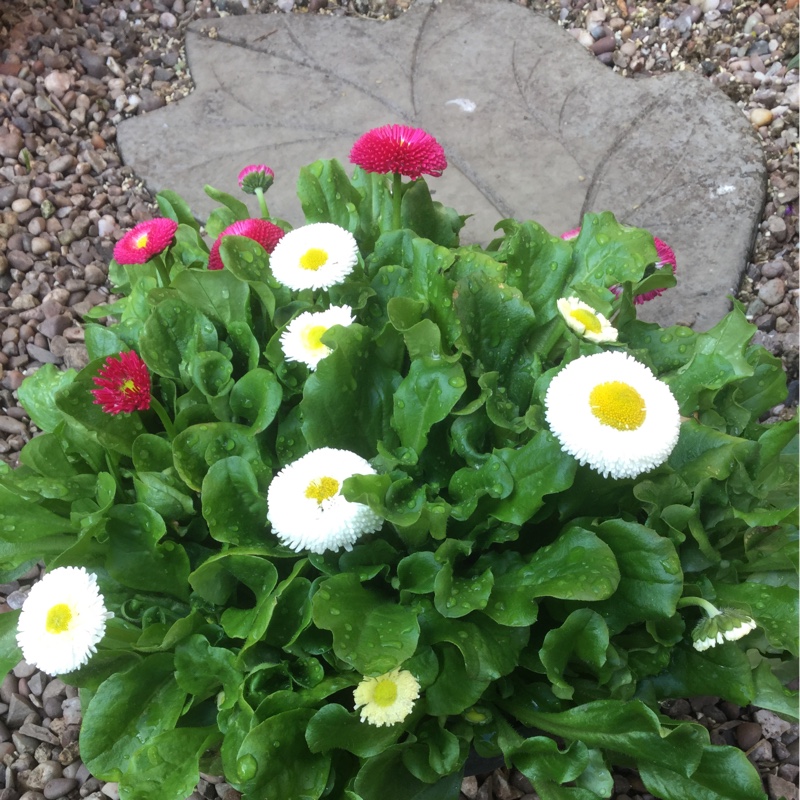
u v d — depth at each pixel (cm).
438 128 85
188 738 39
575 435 36
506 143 83
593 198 78
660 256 53
